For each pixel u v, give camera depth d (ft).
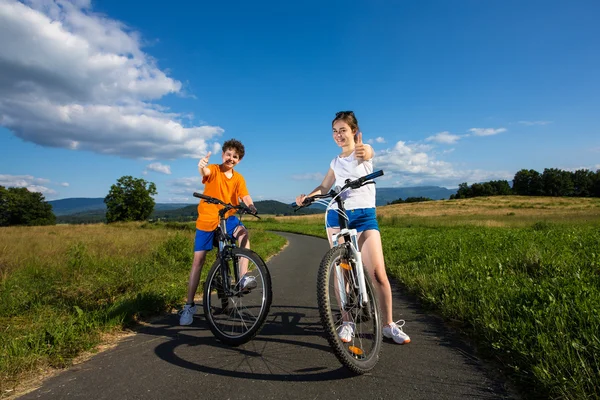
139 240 42.16
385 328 10.08
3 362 8.41
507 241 28.89
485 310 10.74
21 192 303.68
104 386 7.59
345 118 10.38
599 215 124.16
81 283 18.20
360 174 9.92
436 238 39.17
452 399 6.64
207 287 10.85
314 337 10.60
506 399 6.61
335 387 7.25
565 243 24.36
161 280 20.22
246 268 10.73
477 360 8.51
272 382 7.54
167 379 7.84
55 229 99.25
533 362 7.45
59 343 9.70
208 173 12.52
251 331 9.73
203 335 11.19
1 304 14.28
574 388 6.24
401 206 305.32
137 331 11.75
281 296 17.25
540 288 11.95
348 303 8.89
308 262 32.48
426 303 14.42
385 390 7.08
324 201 9.84
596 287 12.25
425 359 8.67
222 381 7.66
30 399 7.09
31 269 22.31
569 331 8.47
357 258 8.94
